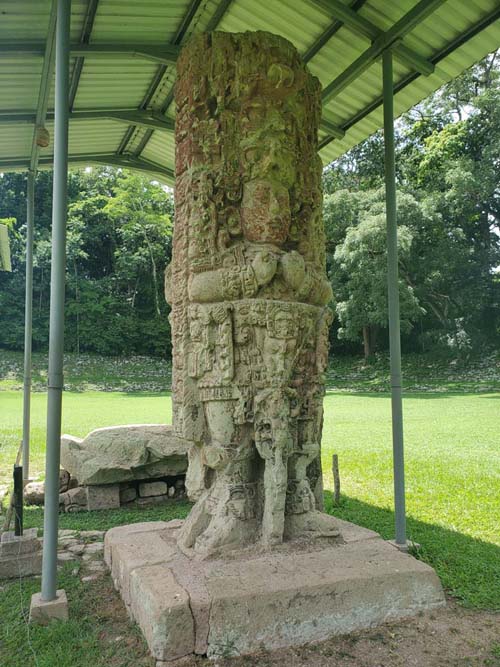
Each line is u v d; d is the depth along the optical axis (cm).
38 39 537
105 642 332
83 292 2973
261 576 345
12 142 741
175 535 445
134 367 2752
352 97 659
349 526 457
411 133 2750
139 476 659
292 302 436
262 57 449
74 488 669
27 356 779
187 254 447
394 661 304
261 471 429
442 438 1119
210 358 426
